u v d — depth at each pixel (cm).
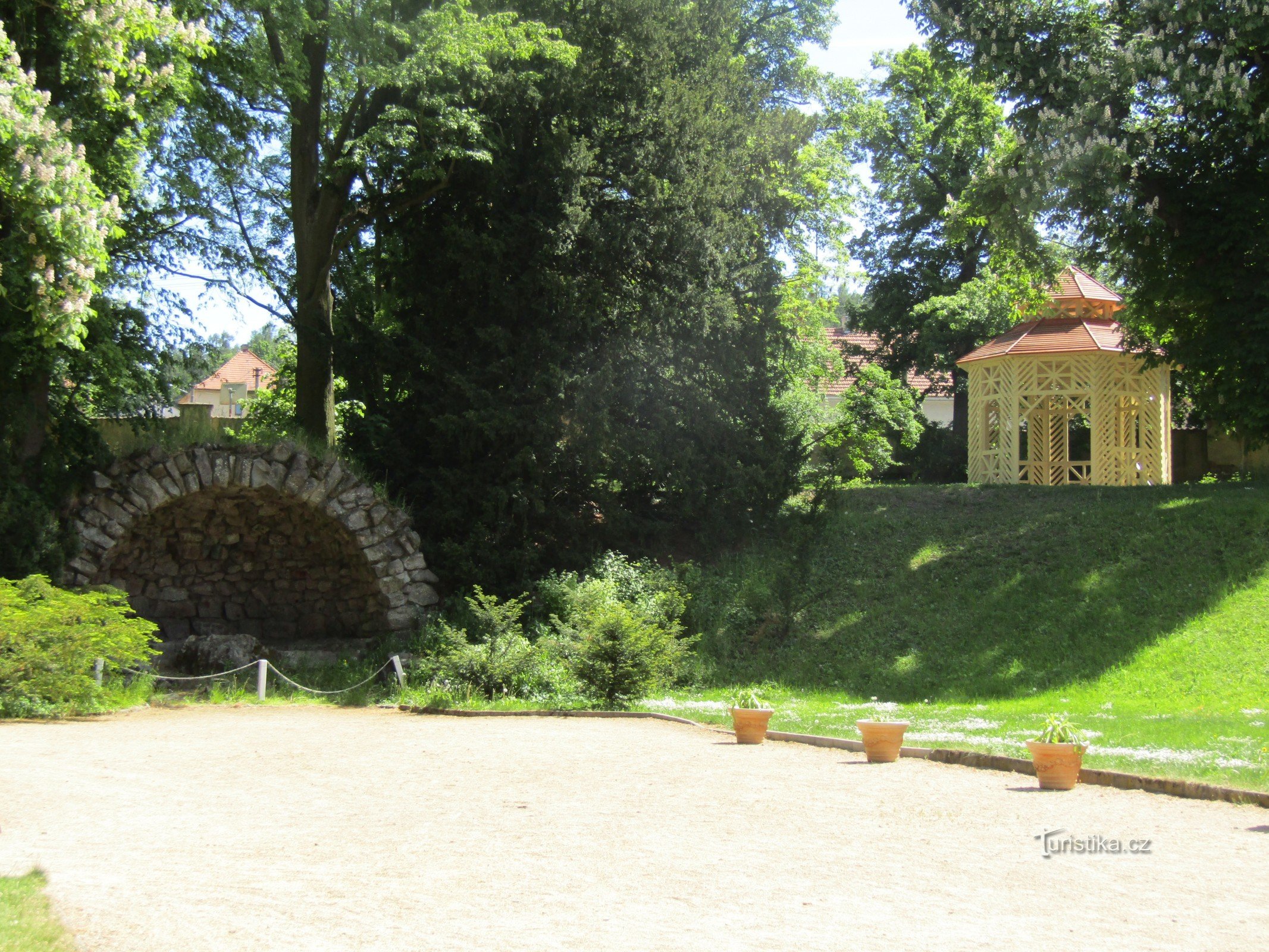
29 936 467
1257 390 2241
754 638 2078
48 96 1369
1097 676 1683
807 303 3262
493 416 2206
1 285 1512
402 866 621
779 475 2391
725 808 798
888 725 1036
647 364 2408
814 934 484
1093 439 2728
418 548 2223
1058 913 516
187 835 713
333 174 2288
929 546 2231
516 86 2267
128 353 1970
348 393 2508
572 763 1034
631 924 501
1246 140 2097
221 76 2038
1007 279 2727
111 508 1958
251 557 2338
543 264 2308
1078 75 2177
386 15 2216
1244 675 1562
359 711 1642
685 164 2373
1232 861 625
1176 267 2333
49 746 1159
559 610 2056
